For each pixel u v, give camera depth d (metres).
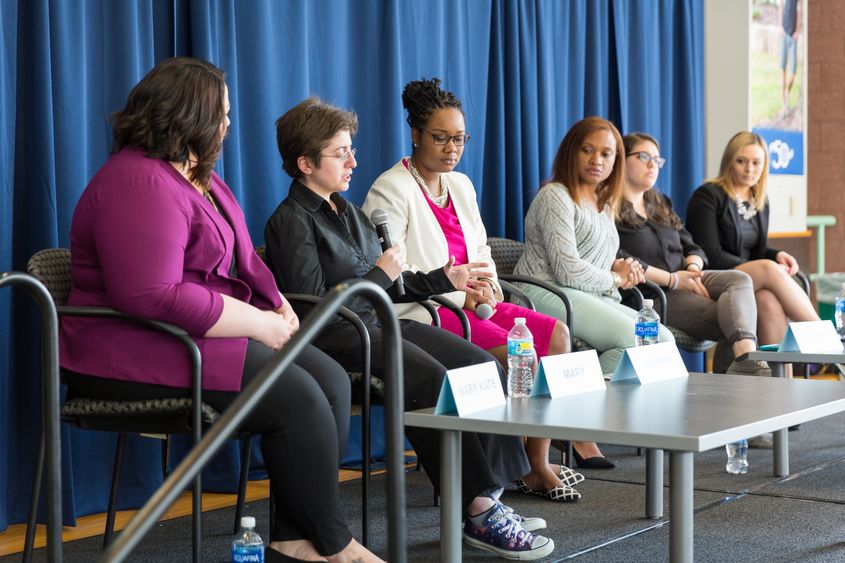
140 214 2.13
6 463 2.81
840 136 7.02
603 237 3.90
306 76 3.61
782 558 2.54
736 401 2.02
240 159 3.43
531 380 2.47
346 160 2.87
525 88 4.52
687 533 1.66
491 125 4.41
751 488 3.34
